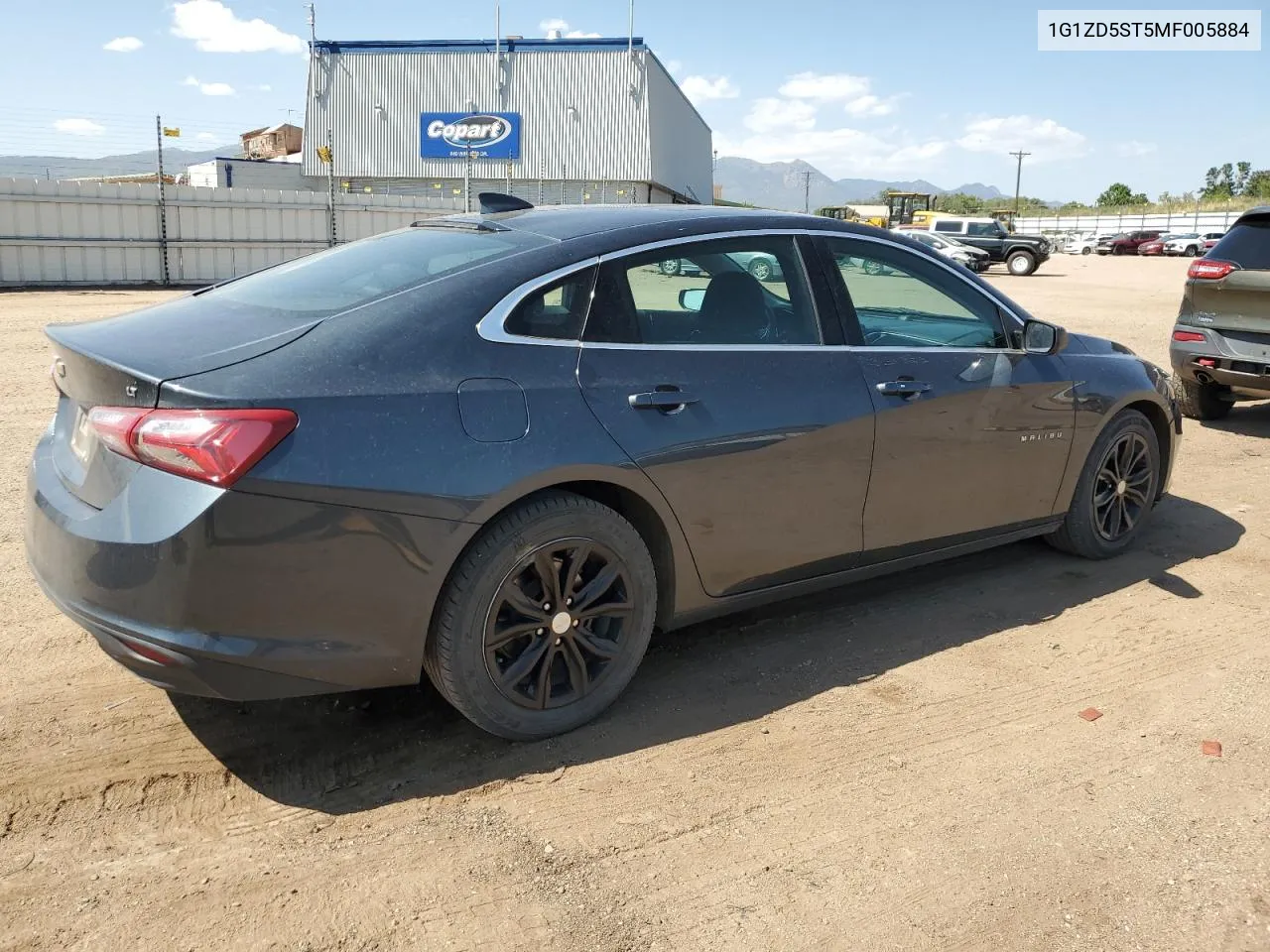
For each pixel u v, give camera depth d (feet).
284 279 10.52
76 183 61.31
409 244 10.90
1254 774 9.49
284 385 8.11
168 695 10.56
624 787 9.14
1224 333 23.89
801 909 7.59
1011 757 9.75
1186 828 8.64
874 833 8.53
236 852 8.14
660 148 136.56
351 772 9.33
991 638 12.51
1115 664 11.80
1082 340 14.80
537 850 8.23
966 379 12.35
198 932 7.22
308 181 133.90
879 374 11.55
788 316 11.14
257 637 8.11
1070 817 8.79
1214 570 14.97
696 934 7.32
